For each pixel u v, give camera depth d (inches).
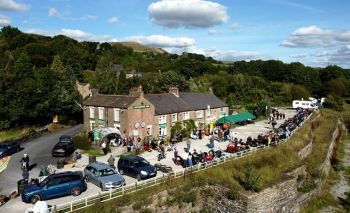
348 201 1306.6
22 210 839.1
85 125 2065.7
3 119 2180.1
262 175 1077.8
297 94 4367.6
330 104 3927.2
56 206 801.6
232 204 955.3
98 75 3390.7
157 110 1863.9
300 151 1470.2
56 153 1465.3
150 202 882.1
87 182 1073.5
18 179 1130.7
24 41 5703.7
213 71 5442.9
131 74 4707.2
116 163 1327.5
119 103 1793.8
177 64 5502.0
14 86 2256.4
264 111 2815.0
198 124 2121.1
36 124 2423.7
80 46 6801.2
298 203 1160.8
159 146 1524.4
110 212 807.7
